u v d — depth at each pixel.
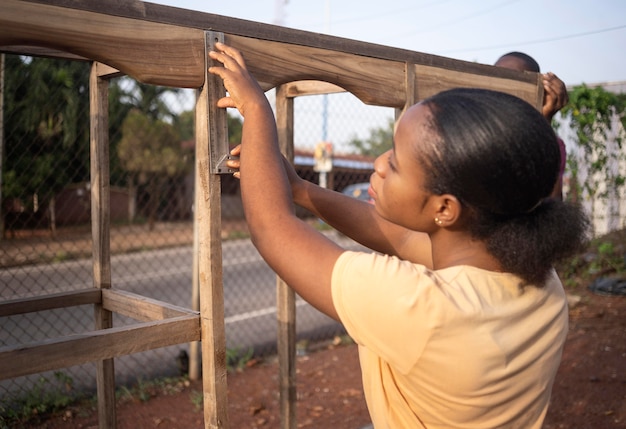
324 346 5.25
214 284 1.55
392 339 0.89
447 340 0.87
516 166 0.85
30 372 1.33
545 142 0.88
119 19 1.34
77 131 8.12
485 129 0.85
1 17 1.19
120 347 1.48
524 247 0.91
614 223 7.73
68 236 11.70
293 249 0.92
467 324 0.87
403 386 0.96
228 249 12.75
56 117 7.68
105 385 2.54
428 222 0.97
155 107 13.91
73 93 7.91
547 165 0.88
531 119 0.88
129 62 1.36
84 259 10.09
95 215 2.55
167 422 3.61
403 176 0.93
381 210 1.01
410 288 0.87
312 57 1.77
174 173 14.25
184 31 1.44
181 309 1.99
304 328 5.84
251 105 1.09
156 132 13.75
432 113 0.90
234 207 19.23
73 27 1.28
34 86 7.50
